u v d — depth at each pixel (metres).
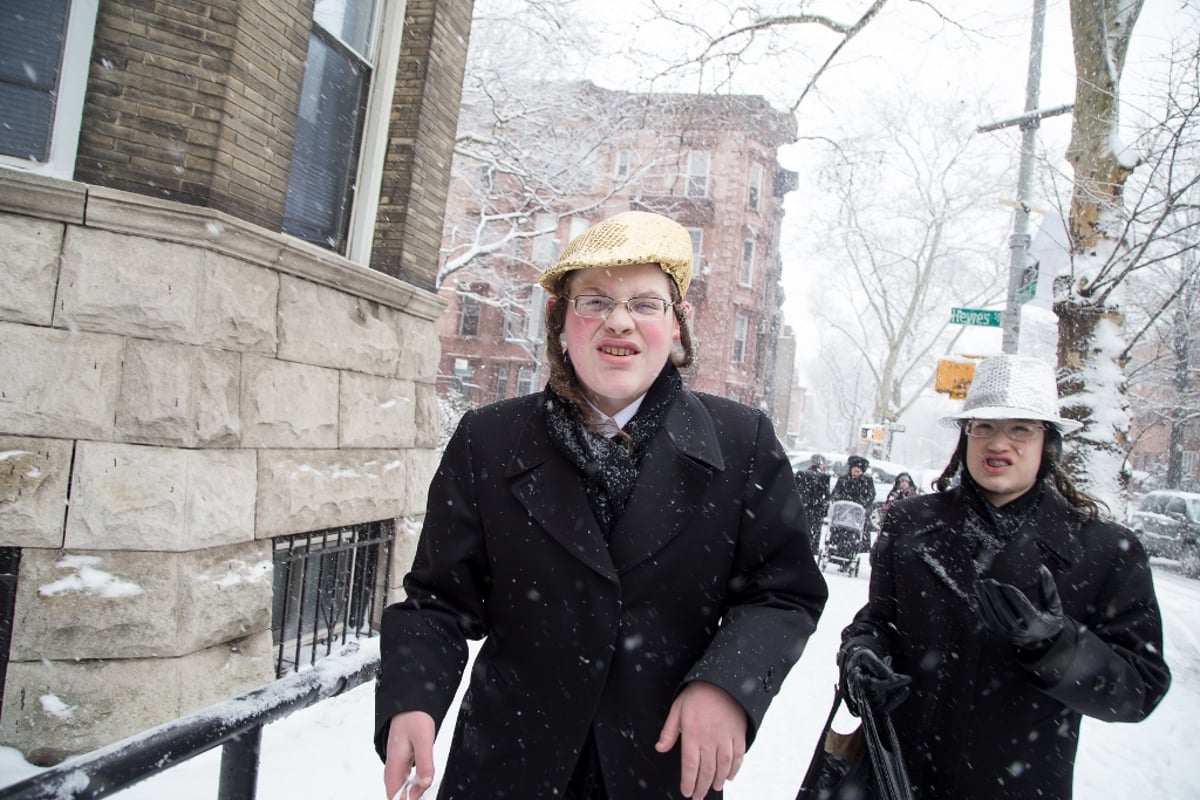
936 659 2.12
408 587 1.67
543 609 1.52
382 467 5.20
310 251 4.34
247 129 4.06
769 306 35.81
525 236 13.89
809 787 2.12
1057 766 1.99
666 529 1.51
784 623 1.43
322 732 3.99
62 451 3.42
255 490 4.03
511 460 1.61
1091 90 7.28
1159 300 16.31
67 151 3.69
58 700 3.34
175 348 3.63
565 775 1.46
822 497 12.27
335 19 5.25
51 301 3.43
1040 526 2.13
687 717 1.30
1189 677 6.81
